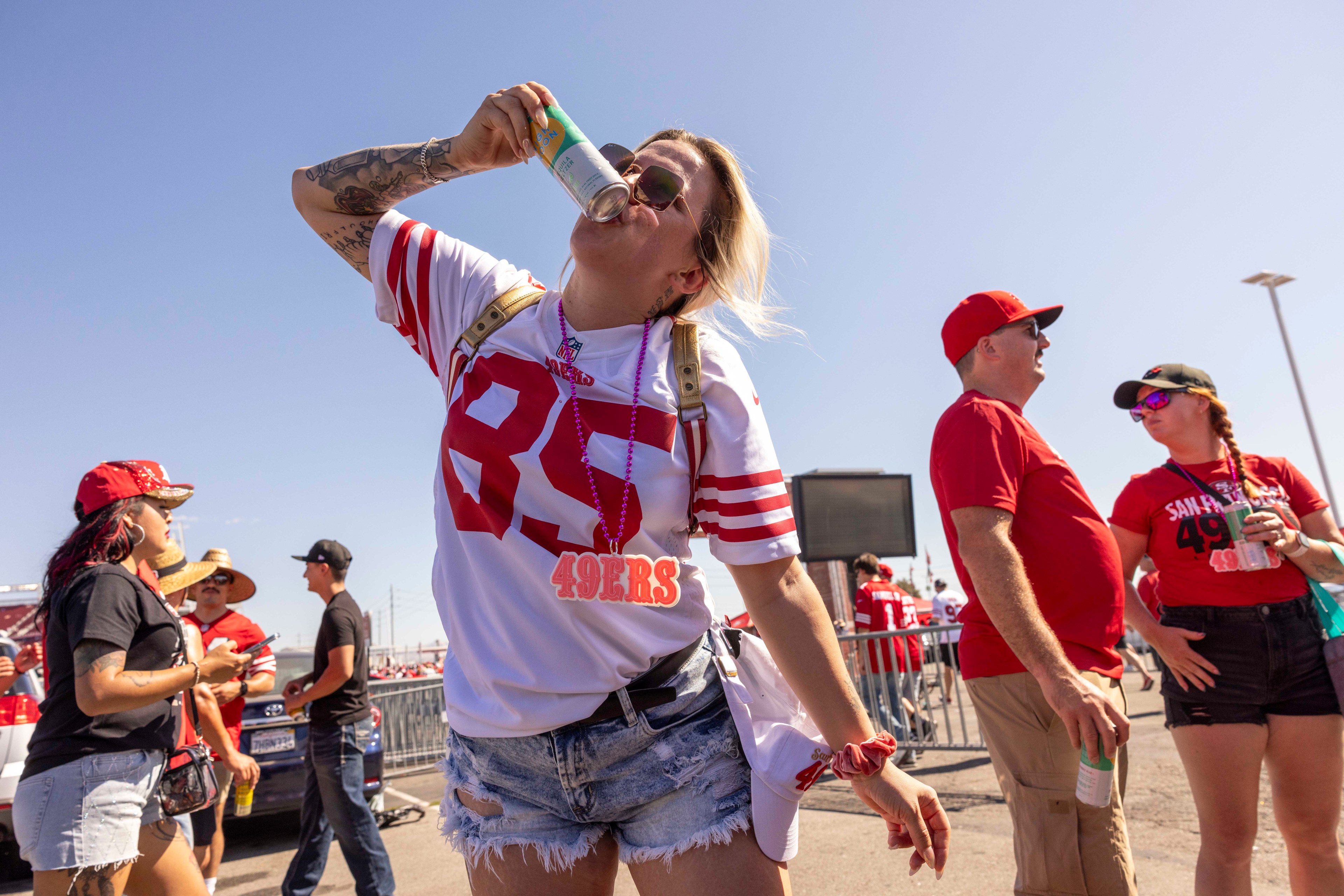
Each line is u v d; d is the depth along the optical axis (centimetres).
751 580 129
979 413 225
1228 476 296
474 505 132
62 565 257
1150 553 303
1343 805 394
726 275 147
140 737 247
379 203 160
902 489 1213
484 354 140
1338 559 270
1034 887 210
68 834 232
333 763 427
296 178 165
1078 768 207
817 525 1161
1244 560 268
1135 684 1143
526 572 128
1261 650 271
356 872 424
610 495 125
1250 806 274
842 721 125
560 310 140
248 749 608
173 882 251
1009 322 246
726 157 147
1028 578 216
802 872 402
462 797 142
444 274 154
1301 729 269
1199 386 304
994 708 220
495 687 131
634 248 133
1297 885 275
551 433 128
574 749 128
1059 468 227
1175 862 368
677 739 130
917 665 777
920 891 362
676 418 129
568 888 133
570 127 131
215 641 496
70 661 247
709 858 126
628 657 129
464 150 147
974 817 483
